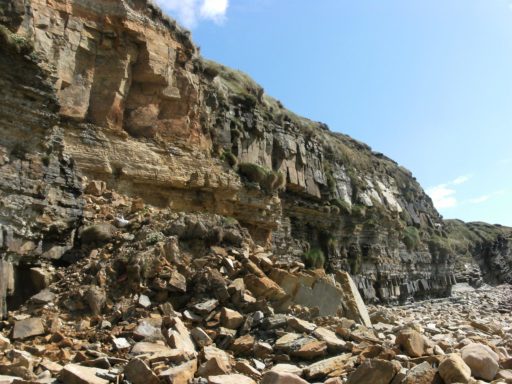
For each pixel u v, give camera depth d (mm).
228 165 30297
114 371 7660
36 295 11562
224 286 11648
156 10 26469
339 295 12727
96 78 23219
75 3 22812
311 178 40938
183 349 8773
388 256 51250
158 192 24750
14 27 15352
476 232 100938
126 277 11969
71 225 15211
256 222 31391
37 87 14250
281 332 10055
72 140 21531
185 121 26906
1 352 8547
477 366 7922
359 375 7316
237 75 40094
